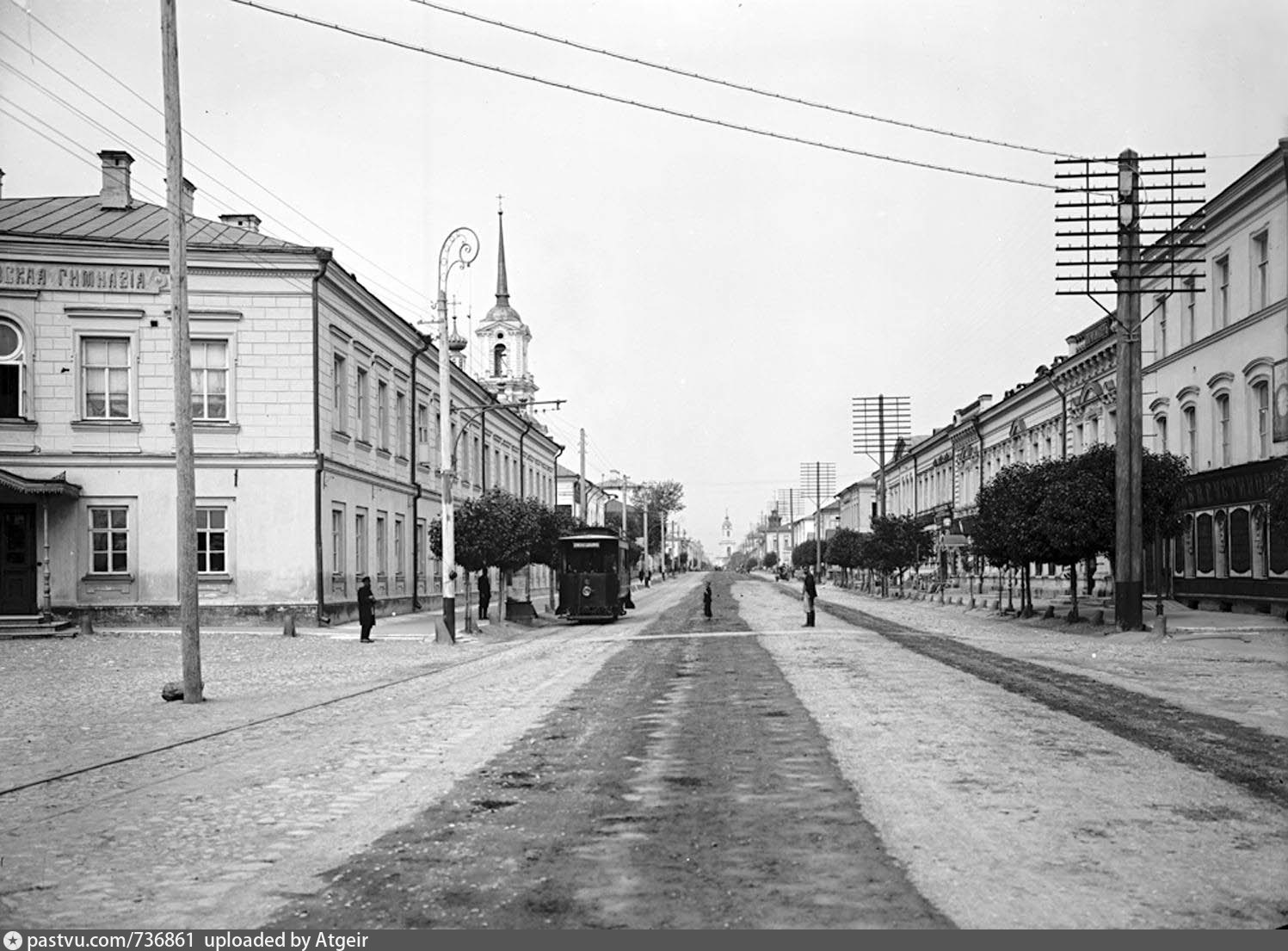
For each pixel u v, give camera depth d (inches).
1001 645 1040.8
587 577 1696.6
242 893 263.7
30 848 312.5
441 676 829.8
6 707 649.6
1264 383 1278.3
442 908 248.4
